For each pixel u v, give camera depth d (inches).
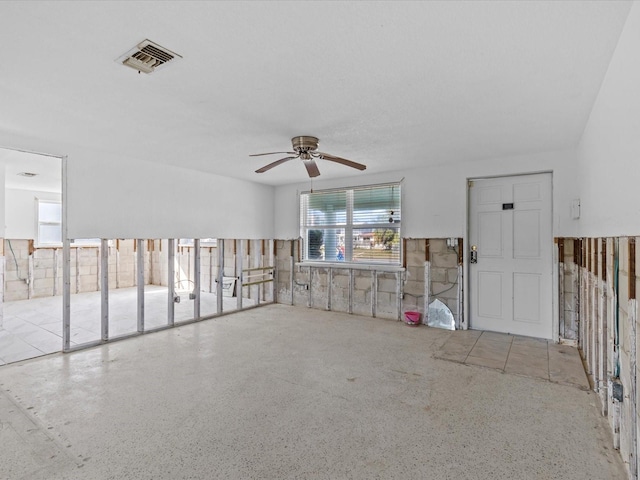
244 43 70.0
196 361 134.2
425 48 72.0
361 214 216.4
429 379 117.0
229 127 122.2
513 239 169.2
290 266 245.3
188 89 91.5
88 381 115.3
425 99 98.2
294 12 60.2
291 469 72.0
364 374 121.4
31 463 73.7
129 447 79.4
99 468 72.2
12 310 227.8
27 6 57.9
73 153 146.1
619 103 71.3
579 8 59.5
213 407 97.9
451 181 181.5
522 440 82.3
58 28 64.5
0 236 180.7
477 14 60.9
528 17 61.7
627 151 66.4
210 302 253.8
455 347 149.9
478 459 75.4
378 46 71.2
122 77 84.7
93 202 152.8
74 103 100.9
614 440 78.7
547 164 156.7
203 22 62.9
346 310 219.8
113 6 58.3
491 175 170.4
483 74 83.4
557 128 123.6
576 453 77.2
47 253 284.7
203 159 171.2
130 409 96.7
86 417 92.3
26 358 137.3
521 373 121.4
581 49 72.3
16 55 74.2
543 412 95.1
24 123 118.0
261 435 84.2
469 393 106.6
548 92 93.4
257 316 210.8
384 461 74.7
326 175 211.8
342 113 109.0
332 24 63.6
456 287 180.2
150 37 67.9
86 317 207.6
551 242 159.6
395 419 91.7
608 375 86.1
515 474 70.6
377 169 193.8
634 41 59.4
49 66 79.2
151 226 175.5
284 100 99.0
